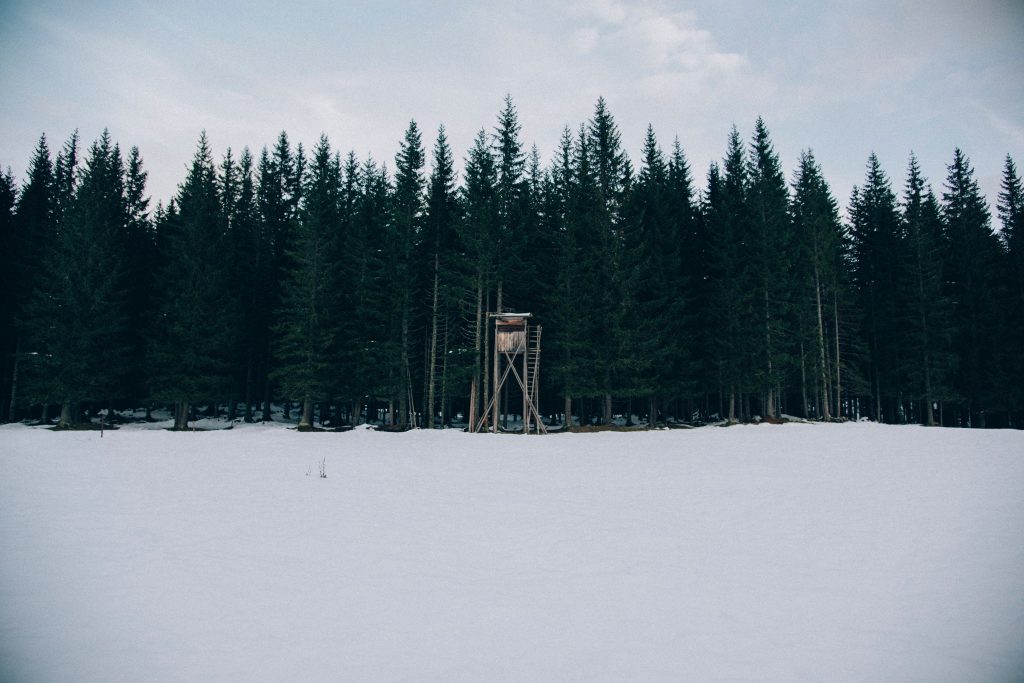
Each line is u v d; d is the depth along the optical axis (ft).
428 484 47.65
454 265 119.85
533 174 149.59
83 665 16.11
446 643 18.01
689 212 140.15
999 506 35.68
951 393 127.65
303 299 115.34
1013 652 17.29
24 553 26.32
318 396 113.60
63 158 154.71
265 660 16.65
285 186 166.91
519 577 24.43
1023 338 126.31
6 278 121.90
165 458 61.31
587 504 39.45
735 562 26.32
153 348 116.26
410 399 121.39
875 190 163.02
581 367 111.04
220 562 25.77
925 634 18.66
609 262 114.32
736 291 116.37
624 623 19.69
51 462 55.52
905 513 34.58
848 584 23.35
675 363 120.06
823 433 84.12
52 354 105.91
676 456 65.31
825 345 132.36
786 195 133.90
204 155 140.05
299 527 32.27
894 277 148.15
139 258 132.98
